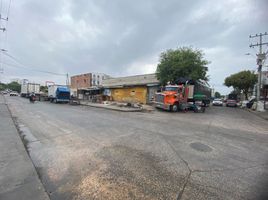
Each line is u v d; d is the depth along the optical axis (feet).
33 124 35.73
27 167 15.90
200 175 15.33
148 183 13.75
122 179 14.26
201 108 77.00
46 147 21.74
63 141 24.32
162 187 13.24
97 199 11.63
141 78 125.49
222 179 14.73
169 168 16.52
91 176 14.65
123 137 26.89
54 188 12.83
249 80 158.30
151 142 24.66
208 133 32.07
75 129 31.76
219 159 19.26
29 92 159.53
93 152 20.16
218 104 143.64
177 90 71.36
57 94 110.73
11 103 88.58
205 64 94.99
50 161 17.56
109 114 56.54
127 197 11.91
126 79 137.80
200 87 84.99
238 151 22.35
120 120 43.70
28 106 77.15
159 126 36.81
